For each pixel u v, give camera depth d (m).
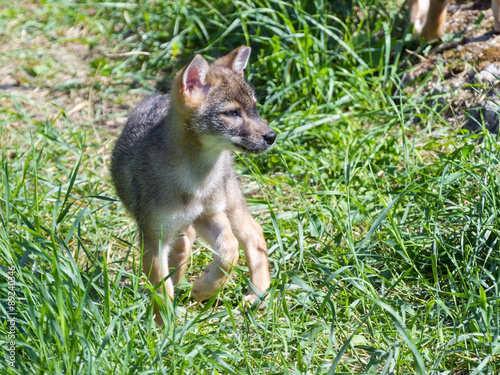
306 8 13.76
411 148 10.44
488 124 11.19
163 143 8.20
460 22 13.05
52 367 6.20
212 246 8.59
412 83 12.33
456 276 8.21
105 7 16.14
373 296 7.54
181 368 6.32
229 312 7.03
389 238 8.75
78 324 6.37
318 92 12.38
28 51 15.05
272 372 6.71
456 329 6.97
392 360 6.57
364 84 12.20
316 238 9.27
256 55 13.52
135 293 7.15
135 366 6.24
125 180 8.68
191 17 14.30
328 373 6.16
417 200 9.33
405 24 13.28
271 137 8.54
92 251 9.59
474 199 9.45
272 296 7.16
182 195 8.18
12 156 11.92
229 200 8.70
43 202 10.33
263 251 8.77
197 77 8.23
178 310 8.09
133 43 15.13
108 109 13.39
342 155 11.09
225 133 8.35
